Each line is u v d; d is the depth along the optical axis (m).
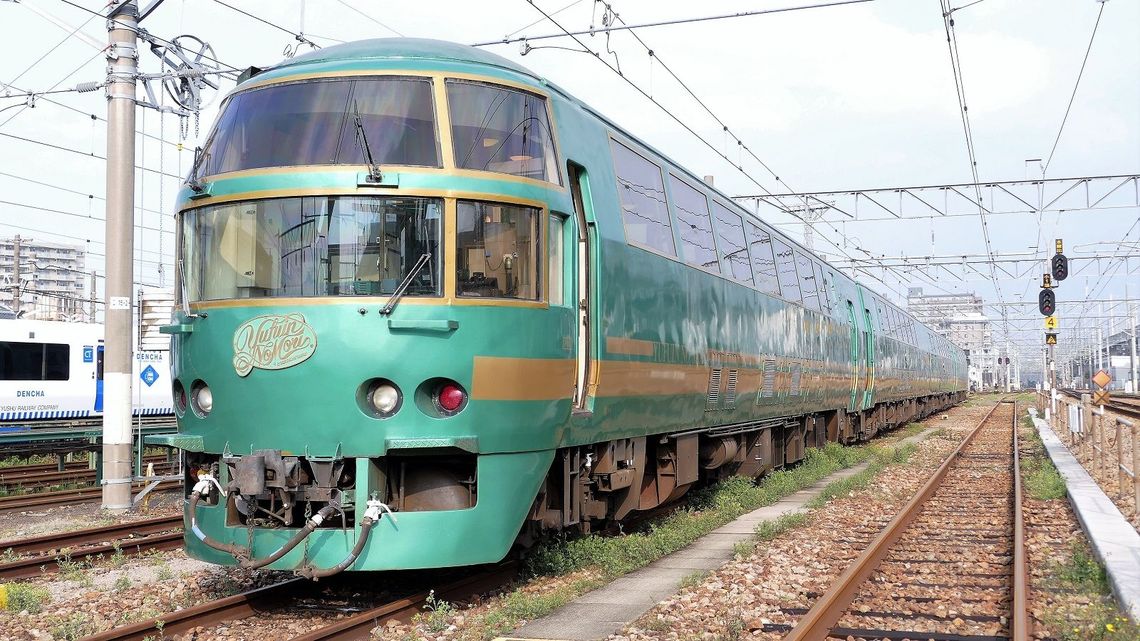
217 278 7.29
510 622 6.79
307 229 7.02
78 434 17.55
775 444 16.64
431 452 7.07
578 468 8.46
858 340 22.73
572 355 7.86
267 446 6.98
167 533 11.18
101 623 6.93
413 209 7.03
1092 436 16.81
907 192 29.03
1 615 7.22
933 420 41.38
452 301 6.96
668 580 8.33
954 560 9.31
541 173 7.77
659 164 10.77
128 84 13.15
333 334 6.84
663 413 10.11
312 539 6.81
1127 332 91.38
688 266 10.90
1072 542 10.11
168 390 23.23
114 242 13.09
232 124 7.64
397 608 6.98
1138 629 6.30
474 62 7.88
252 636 6.55
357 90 7.42
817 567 8.80
